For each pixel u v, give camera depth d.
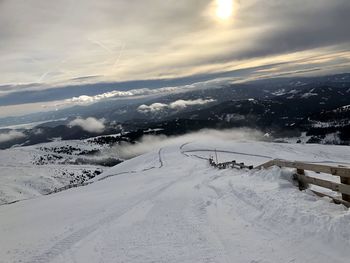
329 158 86.44
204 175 27.27
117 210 15.24
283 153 94.12
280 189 10.40
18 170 197.25
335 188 8.01
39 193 154.00
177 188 20.70
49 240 11.09
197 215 11.19
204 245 7.80
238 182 15.05
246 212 9.74
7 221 18.56
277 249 6.61
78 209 18.27
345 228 6.20
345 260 5.51
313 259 5.83
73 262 8.27
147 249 8.24
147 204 15.71
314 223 6.98
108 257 8.13
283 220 7.89
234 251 7.01
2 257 9.89
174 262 7.05
